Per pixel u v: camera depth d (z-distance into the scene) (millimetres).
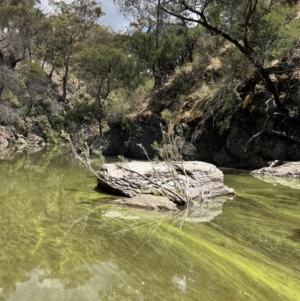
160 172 6941
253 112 12898
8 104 25953
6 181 7926
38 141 27594
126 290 2662
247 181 9516
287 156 12164
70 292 2578
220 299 2615
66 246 3623
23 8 26797
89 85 31016
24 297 2459
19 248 3480
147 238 4094
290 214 5664
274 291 2838
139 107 19125
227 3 11211
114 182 6754
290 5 13750
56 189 7105
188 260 3430
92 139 23391
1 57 27500
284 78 12305
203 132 14688
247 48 11523
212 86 14914
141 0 18953
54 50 35469
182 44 19047
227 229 4680
